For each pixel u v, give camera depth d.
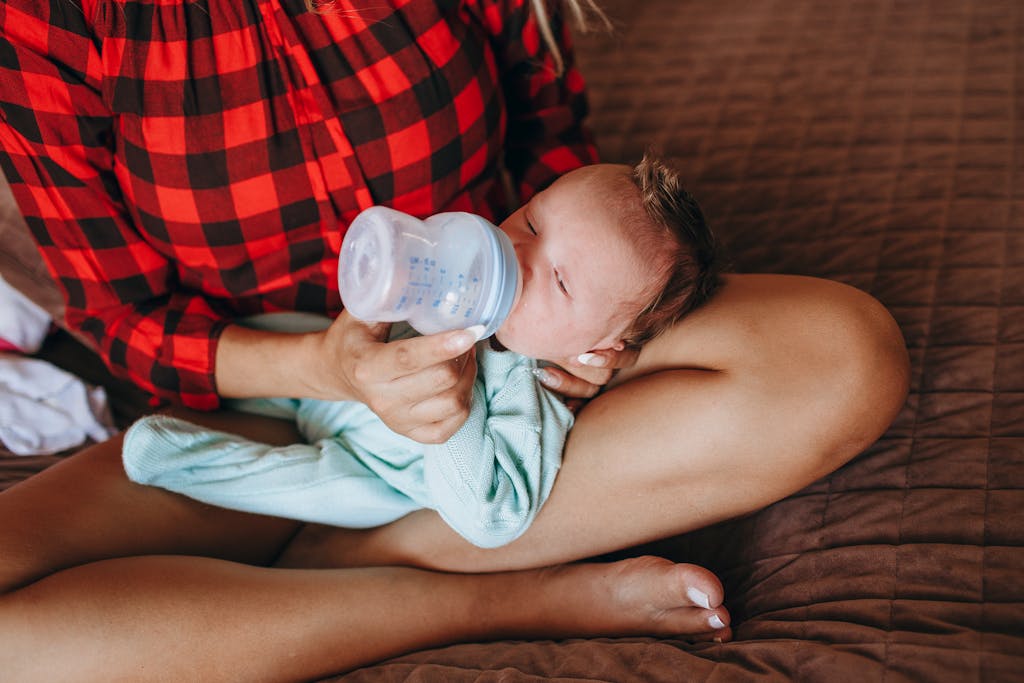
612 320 0.97
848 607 0.88
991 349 1.11
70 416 1.28
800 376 0.90
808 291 0.97
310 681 0.92
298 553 1.09
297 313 1.16
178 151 1.00
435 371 0.79
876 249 1.32
